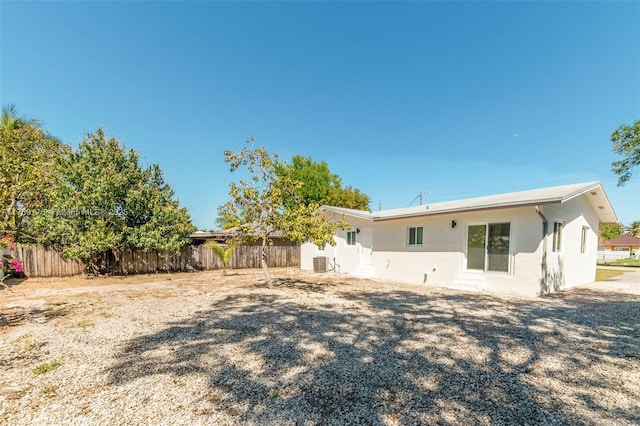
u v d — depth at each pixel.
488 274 9.44
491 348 4.23
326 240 9.16
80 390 2.97
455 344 4.41
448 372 3.42
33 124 15.38
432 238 11.02
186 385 3.09
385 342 4.50
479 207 8.81
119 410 2.60
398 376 3.31
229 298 8.21
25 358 3.86
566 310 6.65
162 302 7.66
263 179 9.53
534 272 8.42
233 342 4.50
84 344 4.41
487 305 7.20
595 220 12.73
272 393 2.92
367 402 2.75
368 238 14.20
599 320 5.79
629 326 5.36
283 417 2.50
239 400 2.79
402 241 12.16
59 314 6.34
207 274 14.96
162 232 14.07
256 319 5.88
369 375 3.34
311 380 3.21
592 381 3.21
